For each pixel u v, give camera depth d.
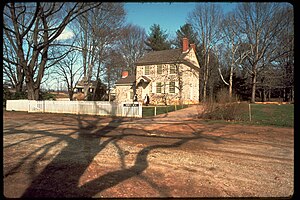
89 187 3.96
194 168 5.05
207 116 14.70
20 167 5.00
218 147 7.05
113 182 4.20
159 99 29.47
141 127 11.37
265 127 11.27
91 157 5.85
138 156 5.96
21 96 25.86
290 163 5.45
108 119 15.26
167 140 8.11
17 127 11.21
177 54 29.33
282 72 29.38
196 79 31.61
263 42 27.27
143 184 4.12
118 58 33.94
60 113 20.39
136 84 31.58
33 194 3.63
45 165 5.17
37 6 10.81
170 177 4.49
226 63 35.06
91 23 18.80
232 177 4.53
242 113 14.62
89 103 19.14
